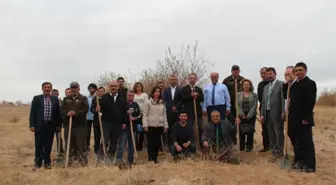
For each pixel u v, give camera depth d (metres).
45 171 8.26
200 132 10.15
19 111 34.88
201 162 8.29
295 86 8.16
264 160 8.85
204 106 10.20
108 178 7.29
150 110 9.34
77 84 9.18
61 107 9.14
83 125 9.17
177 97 10.45
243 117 10.18
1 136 16.28
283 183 7.07
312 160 8.05
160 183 6.80
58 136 10.43
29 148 12.84
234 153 8.88
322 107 34.09
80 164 8.73
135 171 7.48
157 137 9.34
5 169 8.95
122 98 9.31
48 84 9.07
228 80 10.86
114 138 9.19
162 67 14.99
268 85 9.55
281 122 9.24
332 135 13.98
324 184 7.20
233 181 7.04
